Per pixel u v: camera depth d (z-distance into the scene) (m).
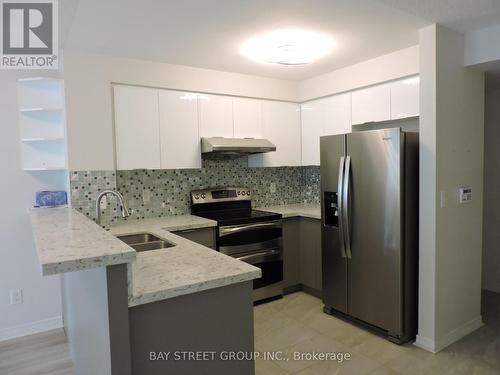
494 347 2.60
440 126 2.52
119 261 1.13
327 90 3.72
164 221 3.24
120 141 3.06
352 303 3.00
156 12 2.17
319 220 3.56
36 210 2.59
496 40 2.49
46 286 3.09
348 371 2.33
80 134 2.88
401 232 2.61
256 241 3.49
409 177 2.65
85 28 2.39
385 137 2.66
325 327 2.98
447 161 2.59
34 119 2.98
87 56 2.88
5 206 2.91
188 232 3.09
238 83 3.67
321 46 2.86
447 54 2.55
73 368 2.50
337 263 3.11
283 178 4.44
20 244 2.98
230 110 3.64
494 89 3.58
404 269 2.65
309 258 3.73
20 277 2.99
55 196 2.96
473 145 2.80
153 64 3.17
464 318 2.79
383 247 2.72
